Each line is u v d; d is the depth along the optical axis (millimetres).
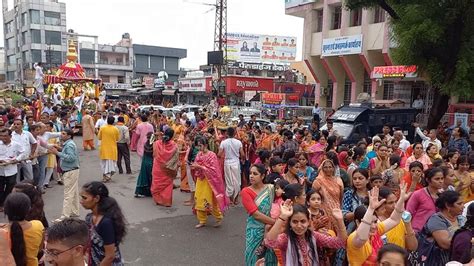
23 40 60688
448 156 7488
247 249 4637
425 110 19625
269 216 4516
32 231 3537
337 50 24031
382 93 23062
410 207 4895
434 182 4730
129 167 12531
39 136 9195
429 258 4059
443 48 13523
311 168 7074
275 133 11773
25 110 16891
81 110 21375
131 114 18547
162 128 13867
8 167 7699
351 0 15359
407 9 13195
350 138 13891
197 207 7629
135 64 66312
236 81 38844
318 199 4344
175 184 11359
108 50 64625
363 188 5227
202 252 6508
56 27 60531
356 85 24547
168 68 68750
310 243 3754
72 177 7625
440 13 12945
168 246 6719
